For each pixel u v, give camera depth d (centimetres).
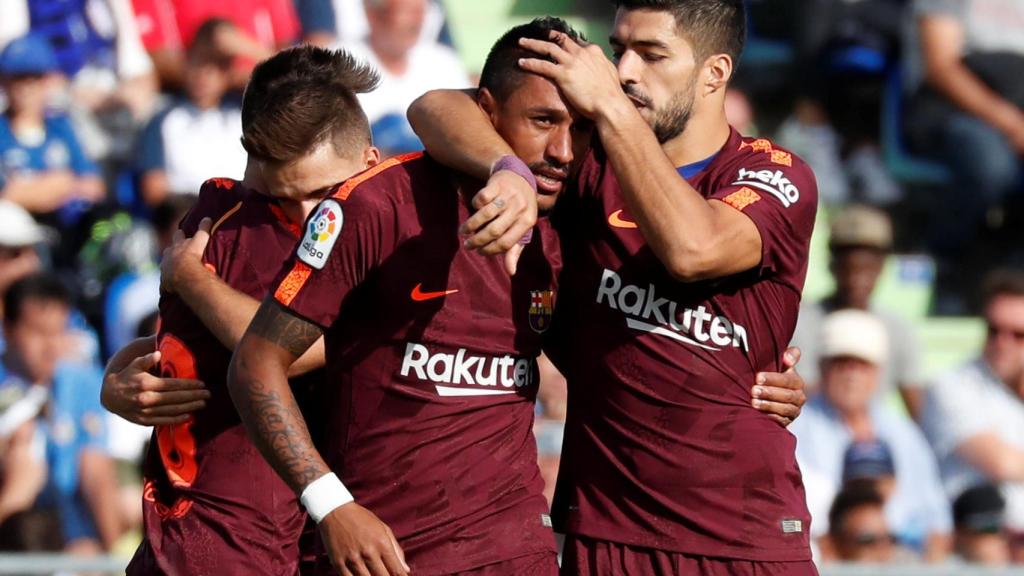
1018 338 2433
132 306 2456
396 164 1145
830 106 3041
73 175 2709
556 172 1120
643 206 1123
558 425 2050
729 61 1247
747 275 1212
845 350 2312
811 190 1236
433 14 2978
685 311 1215
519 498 1173
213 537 1315
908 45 3019
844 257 2439
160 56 2933
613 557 1238
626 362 1224
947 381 2455
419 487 1148
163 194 2662
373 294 1132
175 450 1329
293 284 1115
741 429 1231
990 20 2992
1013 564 2333
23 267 2420
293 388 1289
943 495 2344
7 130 2661
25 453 2189
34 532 2136
